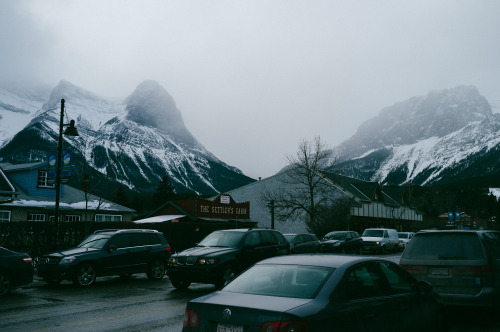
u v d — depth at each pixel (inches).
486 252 335.6
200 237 1210.6
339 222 1782.7
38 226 839.1
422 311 237.3
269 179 2249.0
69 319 356.8
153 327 326.3
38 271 569.9
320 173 1923.0
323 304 180.4
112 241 606.2
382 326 201.8
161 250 653.3
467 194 5620.1
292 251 780.0
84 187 1068.5
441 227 3523.6
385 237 1332.4
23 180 1311.5
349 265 206.2
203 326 184.9
